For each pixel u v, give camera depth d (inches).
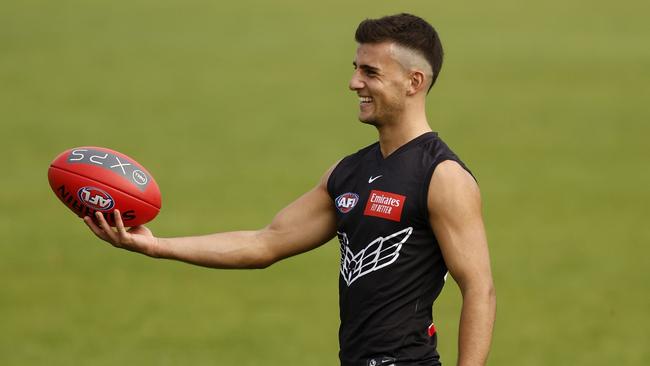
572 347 1485.0
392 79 682.8
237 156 2746.1
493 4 5511.8
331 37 4662.9
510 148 2842.0
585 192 2383.1
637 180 2485.2
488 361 1429.6
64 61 4097.0
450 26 4904.0
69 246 1990.7
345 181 712.4
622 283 1779.0
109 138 2938.0
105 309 1652.3
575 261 1899.6
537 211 2234.3
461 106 3390.7
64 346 1480.1
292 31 4810.5
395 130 693.3
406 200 673.0
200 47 4434.1
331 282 1798.7
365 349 687.7
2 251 1948.8
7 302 1681.8
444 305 1672.0
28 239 2027.6
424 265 681.6
